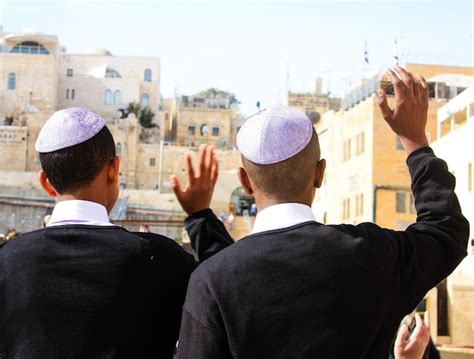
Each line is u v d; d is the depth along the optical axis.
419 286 3.29
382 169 33.97
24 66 96.25
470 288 18.23
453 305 18.17
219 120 106.62
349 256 3.10
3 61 95.69
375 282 3.11
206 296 3.06
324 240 3.12
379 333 3.18
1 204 67.81
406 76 3.72
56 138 3.52
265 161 3.19
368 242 3.18
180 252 3.62
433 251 3.31
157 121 107.44
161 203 68.56
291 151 3.19
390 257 3.19
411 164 3.62
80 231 3.46
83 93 103.62
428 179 3.52
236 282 3.05
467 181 20.34
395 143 34.31
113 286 3.36
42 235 3.46
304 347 2.98
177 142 104.94
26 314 3.30
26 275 3.35
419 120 3.67
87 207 3.55
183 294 3.55
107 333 3.31
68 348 3.27
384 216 33.44
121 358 3.31
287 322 3.00
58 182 3.56
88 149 3.53
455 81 36.06
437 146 23.17
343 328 3.02
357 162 36.38
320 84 77.62
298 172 3.23
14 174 68.62
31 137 84.50
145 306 3.41
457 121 26.80
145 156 88.25
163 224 65.75
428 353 6.00
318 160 3.37
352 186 36.88
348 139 38.38
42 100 96.06
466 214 19.91
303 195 3.28
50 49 101.69
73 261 3.38
